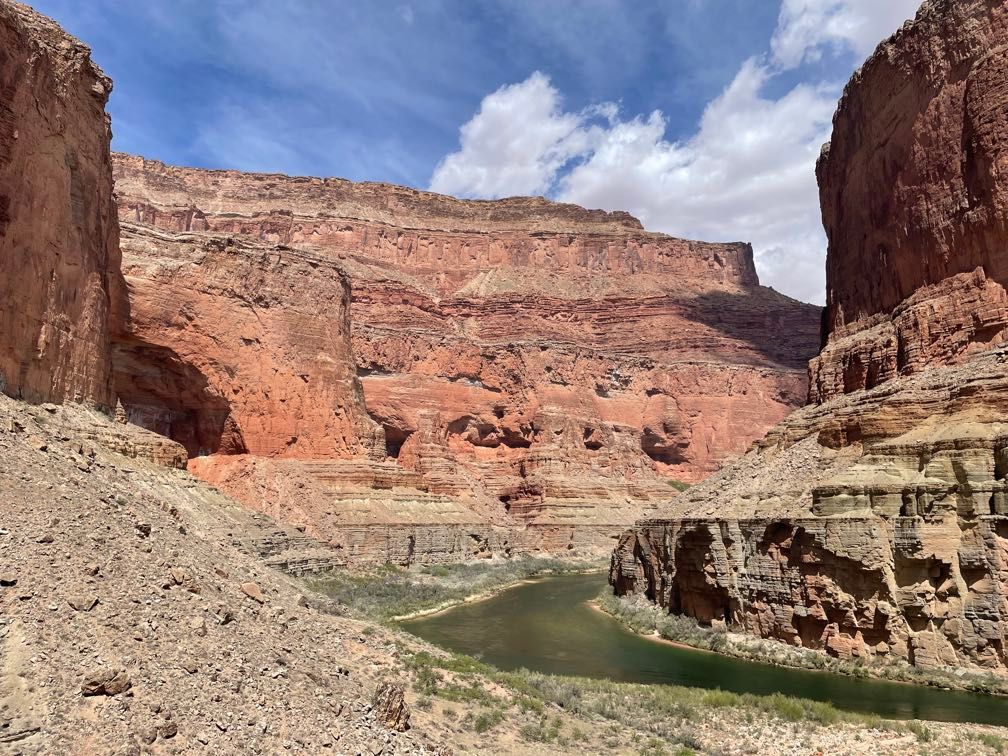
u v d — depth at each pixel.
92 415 39.09
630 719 23.59
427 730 18.25
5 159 31.23
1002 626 28.67
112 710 12.55
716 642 38.44
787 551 36.94
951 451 32.12
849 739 22.28
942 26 46.34
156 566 17.98
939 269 45.06
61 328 36.53
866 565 31.98
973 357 39.62
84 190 39.72
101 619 14.62
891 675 30.55
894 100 51.34
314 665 18.52
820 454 41.97
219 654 15.86
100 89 41.31
